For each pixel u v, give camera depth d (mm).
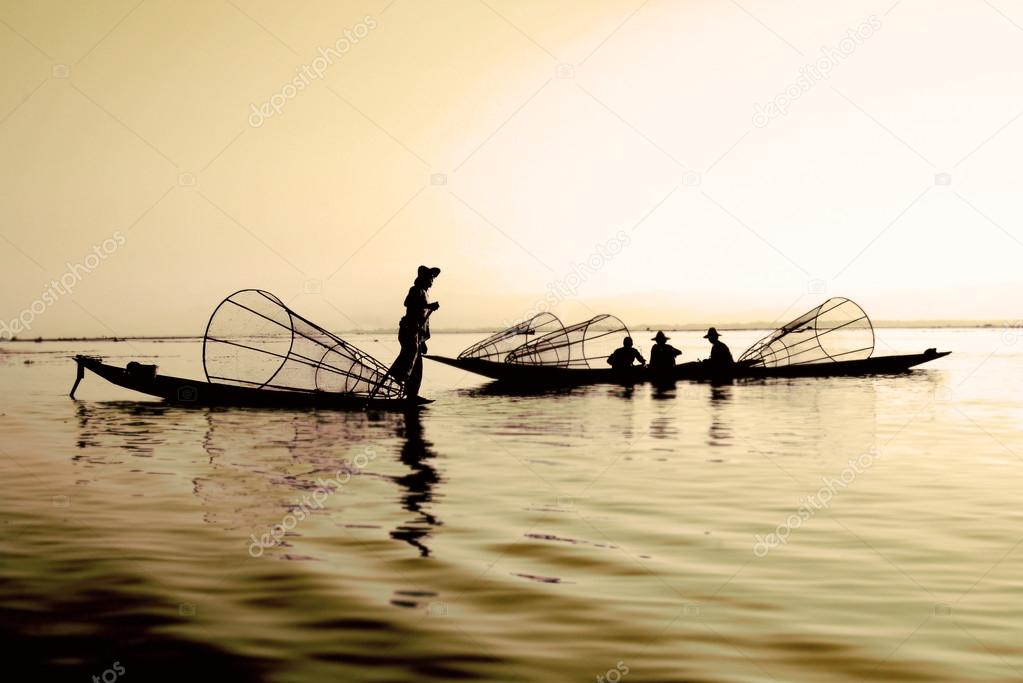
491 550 6438
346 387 17719
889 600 5387
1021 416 15820
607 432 13531
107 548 6379
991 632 4867
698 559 6254
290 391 17031
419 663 4375
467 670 4301
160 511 7645
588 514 7648
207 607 5137
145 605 5152
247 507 7852
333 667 4312
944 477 9578
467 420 15258
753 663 4438
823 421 15133
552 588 5559
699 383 24391
